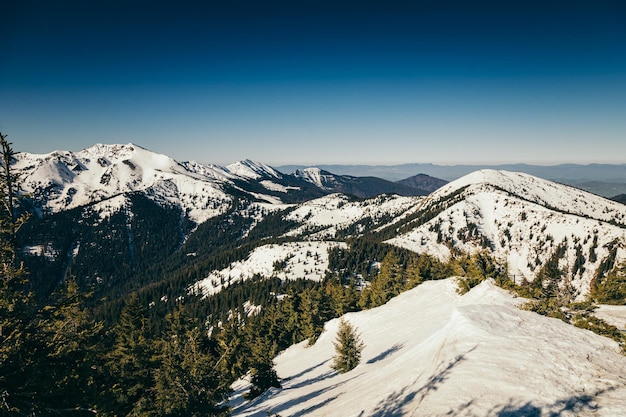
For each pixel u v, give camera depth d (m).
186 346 24.16
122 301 153.88
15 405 11.48
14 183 12.81
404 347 32.53
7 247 12.54
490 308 17.31
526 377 10.45
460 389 10.59
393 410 11.79
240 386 46.53
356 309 74.25
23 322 12.73
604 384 9.64
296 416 20.02
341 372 34.75
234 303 148.75
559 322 15.91
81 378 13.84
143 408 20.20
